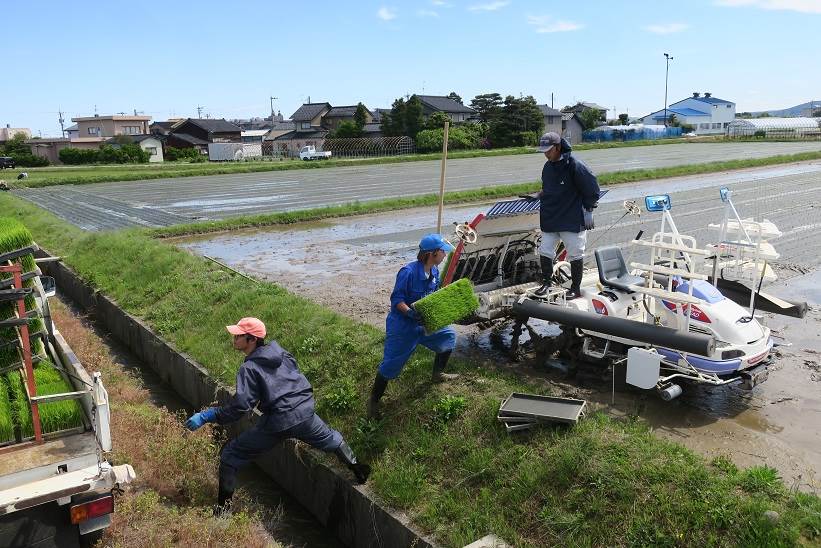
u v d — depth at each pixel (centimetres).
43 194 3356
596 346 722
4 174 4972
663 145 6850
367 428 618
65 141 8612
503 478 504
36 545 404
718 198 2305
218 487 580
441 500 509
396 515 507
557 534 445
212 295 1072
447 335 637
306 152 6419
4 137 12019
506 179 3428
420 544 477
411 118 7338
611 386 713
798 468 536
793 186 2620
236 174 4644
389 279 1291
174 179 4297
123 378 881
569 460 483
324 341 808
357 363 726
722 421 627
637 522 425
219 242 1808
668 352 647
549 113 8738
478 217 770
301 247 1697
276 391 524
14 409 467
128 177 4231
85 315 1263
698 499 425
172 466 598
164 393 909
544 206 716
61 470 415
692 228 1730
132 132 10625
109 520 426
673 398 634
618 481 454
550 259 729
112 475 415
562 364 782
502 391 616
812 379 726
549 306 697
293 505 632
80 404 475
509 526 466
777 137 7344
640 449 488
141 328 1030
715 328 631
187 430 660
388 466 562
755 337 633
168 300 1115
